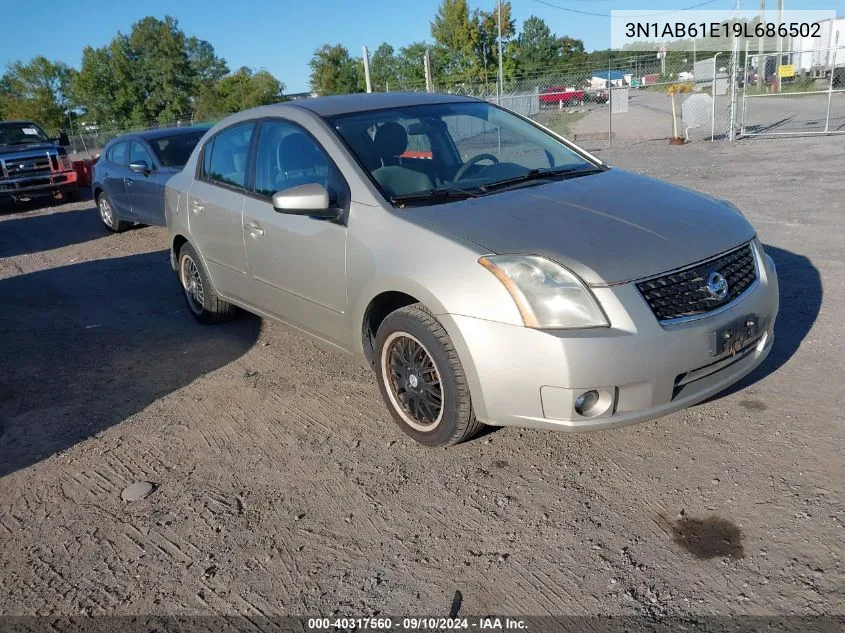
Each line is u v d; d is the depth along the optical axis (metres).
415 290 3.25
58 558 2.97
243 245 4.59
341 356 4.90
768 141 15.13
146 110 62.75
